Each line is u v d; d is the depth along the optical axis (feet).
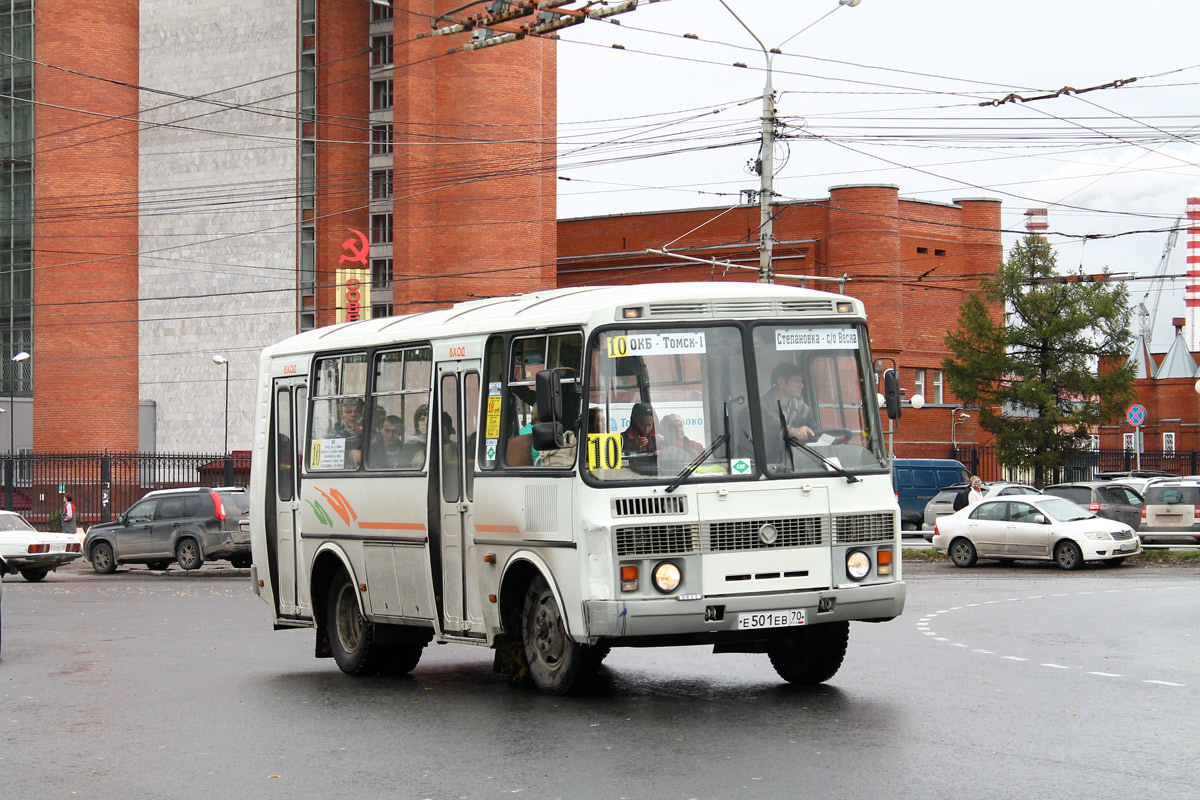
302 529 48.75
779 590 35.60
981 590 77.61
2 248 221.66
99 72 181.98
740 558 35.37
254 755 31.99
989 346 151.33
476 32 76.23
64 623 68.03
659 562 34.86
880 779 27.14
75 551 108.37
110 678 46.52
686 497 35.22
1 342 221.66
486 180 191.93
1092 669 43.45
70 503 143.64
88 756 32.42
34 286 184.44
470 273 192.13
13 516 108.68
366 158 215.51
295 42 233.35
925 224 205.98
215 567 118.83
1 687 44.68
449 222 193.36
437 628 41.75
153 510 112.68
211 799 27.43
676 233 217.97
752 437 36.06
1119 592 74.38
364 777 29.07
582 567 35.19
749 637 36.55
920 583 84.23
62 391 182.29
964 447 203.62
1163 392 257.96
